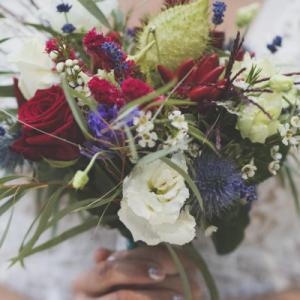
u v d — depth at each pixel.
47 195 0.52
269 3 0.68
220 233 0.54
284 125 0.44
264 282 0.66
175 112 0.41
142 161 0.40
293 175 0.64
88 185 0.46
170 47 0.45
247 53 0.46
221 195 0.43
